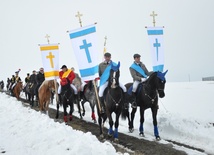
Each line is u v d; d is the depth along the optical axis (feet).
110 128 30.09
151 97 30.09
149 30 32.30
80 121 41.39
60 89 40.22
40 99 45.68
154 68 32.17
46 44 42.88
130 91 32.91
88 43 32.50
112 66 28.27
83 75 32.89
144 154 24.59
